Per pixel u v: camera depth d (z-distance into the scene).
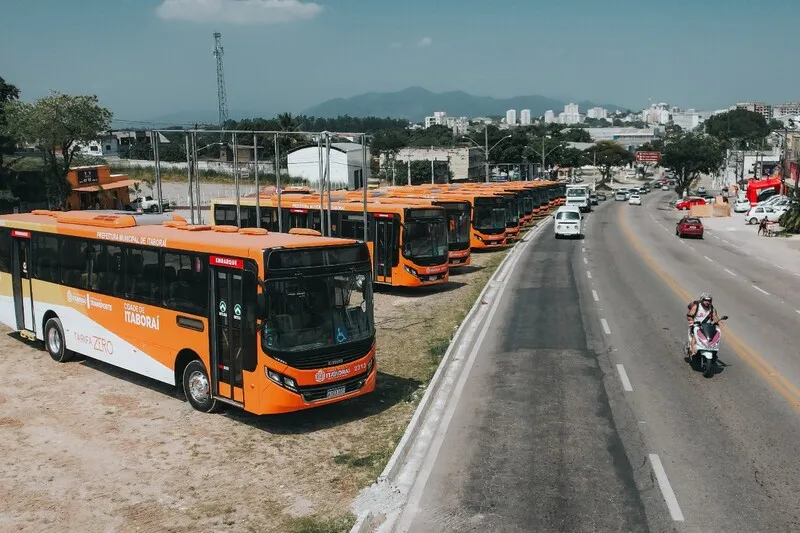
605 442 11.82
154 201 60.12
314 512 9.53
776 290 28.06
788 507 9.47
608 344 18.73
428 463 11.08
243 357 12.55
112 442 12.19
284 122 91.50
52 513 9.62
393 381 15.61
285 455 11.56
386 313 23.66
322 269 12.77
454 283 30.03
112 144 95.06
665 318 22.14
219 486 10.42
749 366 16.44
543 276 31.61
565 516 9.27
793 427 12.45
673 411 13.34
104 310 15.87
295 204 30.73
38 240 18.00
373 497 9.88
